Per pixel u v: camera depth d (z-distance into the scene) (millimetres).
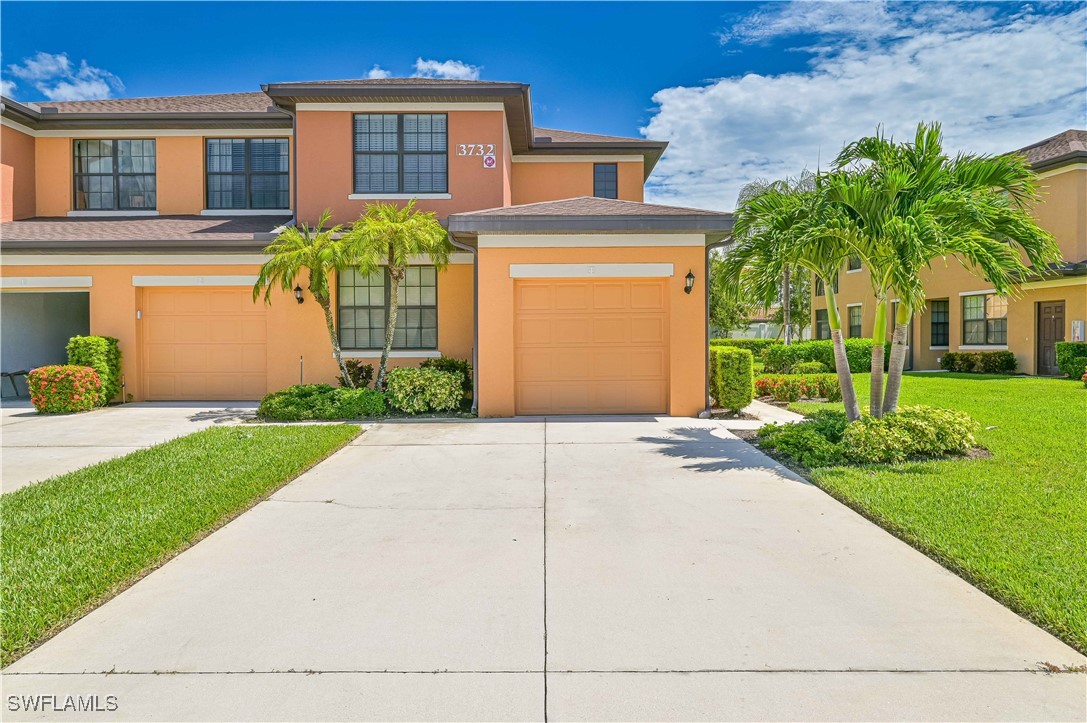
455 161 13562
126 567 4219
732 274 8969
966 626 3428
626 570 4230
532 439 8961
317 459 7668
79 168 15227
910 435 7285
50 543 4676
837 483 6137
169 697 2834
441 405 11086
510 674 3008
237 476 6551
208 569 4293
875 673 2988
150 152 15281
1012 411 10781
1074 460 7000
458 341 12953
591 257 10797
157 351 13219
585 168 17219
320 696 2838
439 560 4434
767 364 21500
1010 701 2766
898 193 7551
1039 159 19156
